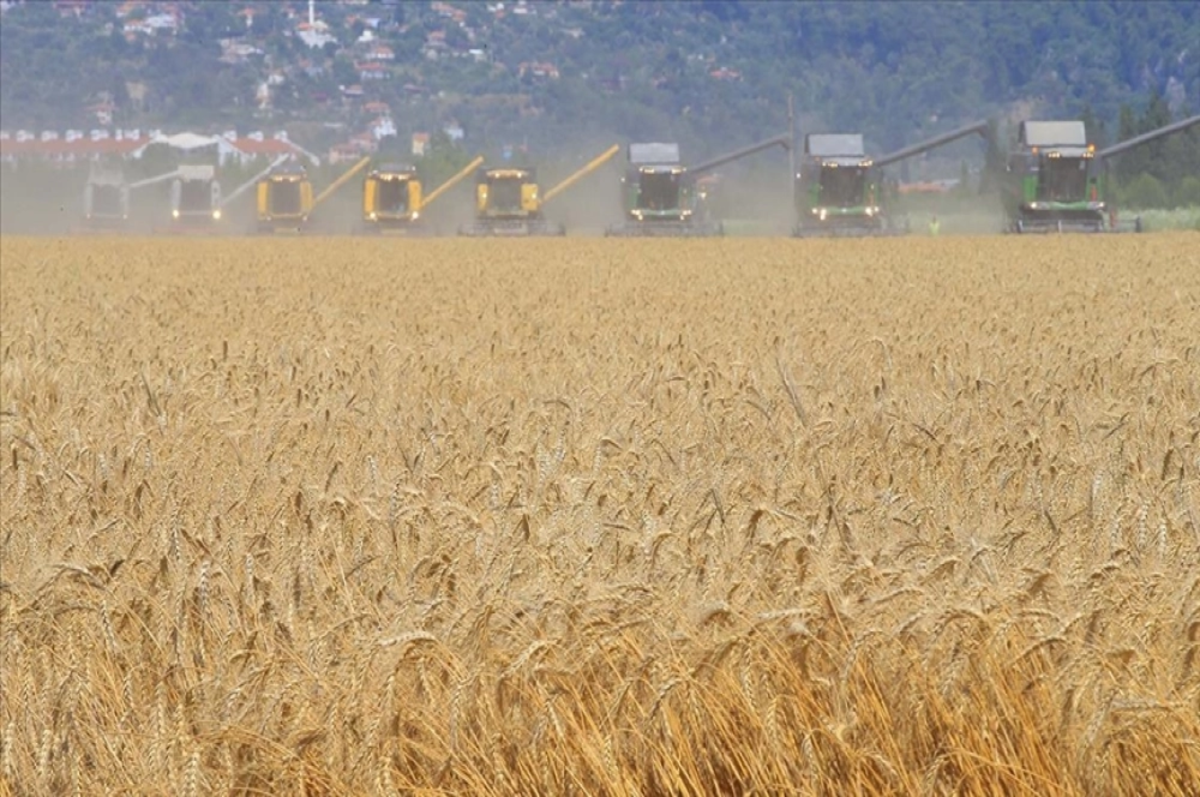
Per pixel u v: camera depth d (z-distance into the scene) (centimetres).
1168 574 2225
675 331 6906
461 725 1930
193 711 1969
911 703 1973
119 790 1872
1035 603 2109
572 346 5991
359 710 1948
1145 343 6081
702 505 2634
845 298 9881
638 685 2000
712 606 2048
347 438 3712
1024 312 8288
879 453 3381
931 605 2058
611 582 2245
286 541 2564
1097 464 3203
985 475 3053
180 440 3659
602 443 3347
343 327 7794
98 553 2573
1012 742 1947
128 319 8406
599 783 1923
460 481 3127
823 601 2059
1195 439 3466
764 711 1942
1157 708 1820
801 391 4331
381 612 2244
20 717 2031
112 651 2119
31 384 4916
